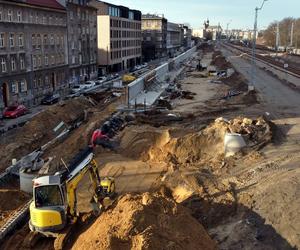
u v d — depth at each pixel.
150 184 20.56
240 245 13.20
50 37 51.72
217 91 49.62
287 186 15.45
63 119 34.28
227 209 15.54
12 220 16.66
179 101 42.28
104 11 76.25
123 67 90.62
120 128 29.83
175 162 22.88
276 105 36.53
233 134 22.06
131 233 12.54
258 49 140.25
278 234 13.17
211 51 153.88
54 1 54.94
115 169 22.59
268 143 22.88
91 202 16.31
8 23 41.16
